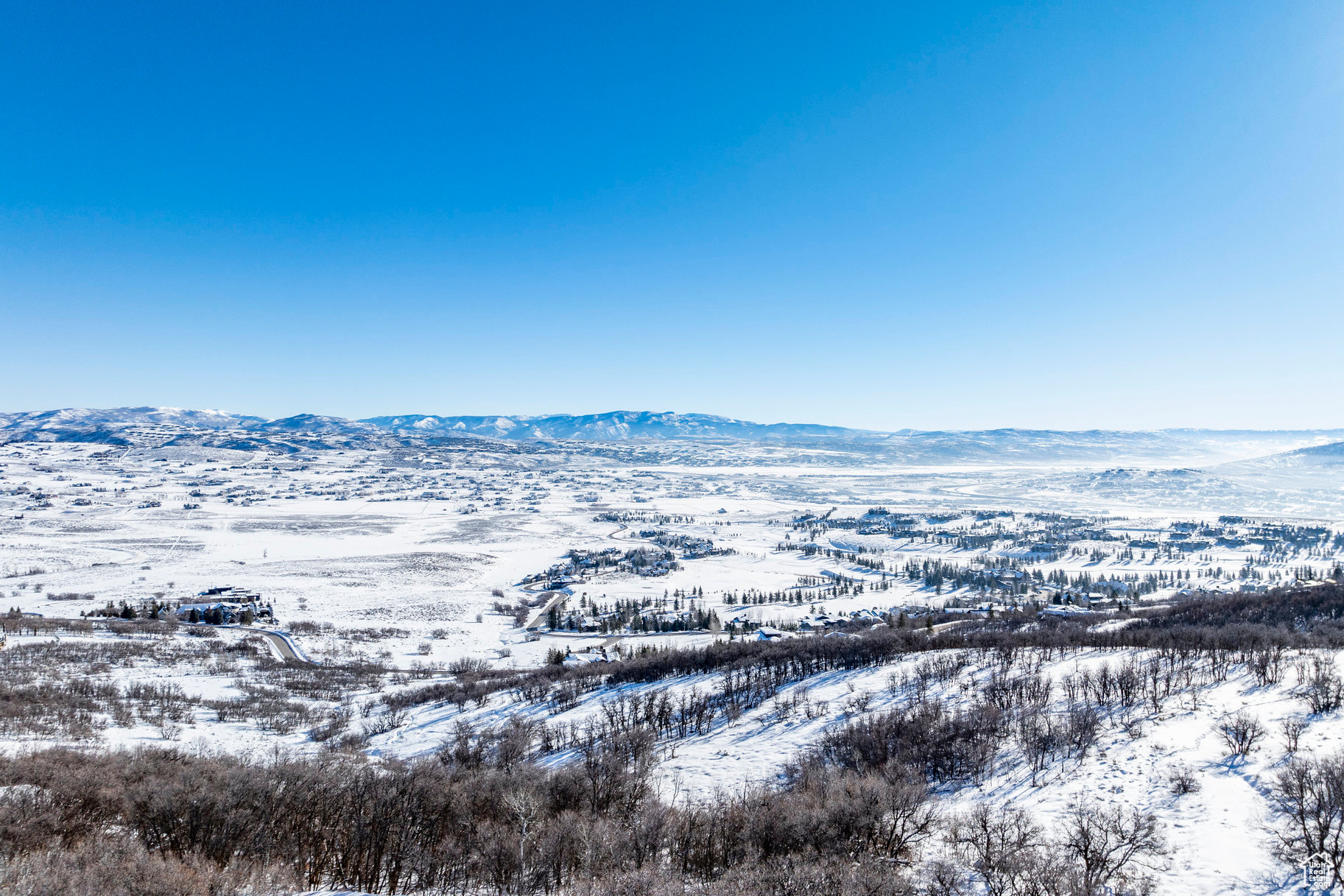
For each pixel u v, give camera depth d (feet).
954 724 181.37
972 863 100.78
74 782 125.49
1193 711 166.40
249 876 101.65
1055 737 160.97
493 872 107.65
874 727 193.36
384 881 112.16
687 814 130.52
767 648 370.94
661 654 424.46
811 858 101.55
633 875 101.81
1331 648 226.58
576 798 142.20
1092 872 90.68
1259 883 83.46
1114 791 124.06
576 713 278.46
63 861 92.73
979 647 309.83
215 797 118.01
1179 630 318.65
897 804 114.11
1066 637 325.01
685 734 232.73
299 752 235.81
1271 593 477.77
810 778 151.53
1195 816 105.50
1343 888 79.87
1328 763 107.34
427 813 128.47
